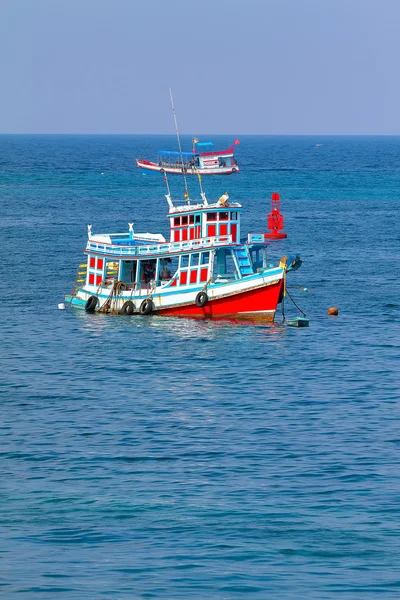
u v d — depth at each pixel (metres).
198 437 88.25
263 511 70.81
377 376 110.69
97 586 58.75
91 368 114.38
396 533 66.94
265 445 85.94
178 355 120.56
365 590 58.62
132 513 70.62
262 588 58.78
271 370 113.31
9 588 58.38
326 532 67.25
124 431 90.25
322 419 93.88
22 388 105.69
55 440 87.56
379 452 83.75
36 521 69.19
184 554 63.72
